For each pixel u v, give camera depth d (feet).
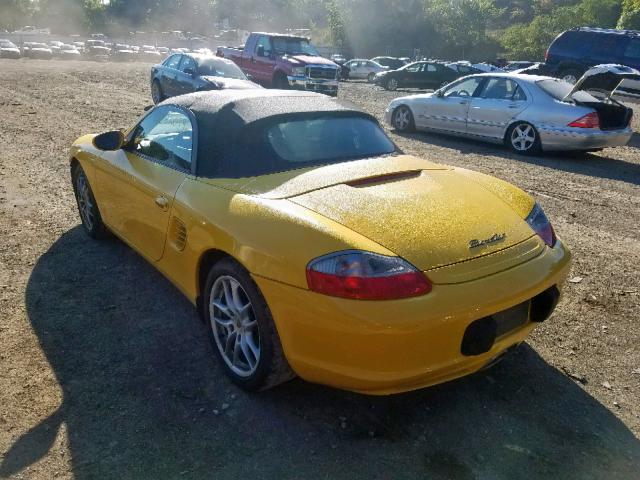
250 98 11.59
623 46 49.96
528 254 8.90
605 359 10.72
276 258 8.20
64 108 41.52
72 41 193.88
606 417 9.07
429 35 180.45
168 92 44.91
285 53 54.75
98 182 14.25
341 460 8.05
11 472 7.68
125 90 55.47
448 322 7.63
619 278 14.49
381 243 7.98
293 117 11.16
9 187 20.99
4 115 37.32
